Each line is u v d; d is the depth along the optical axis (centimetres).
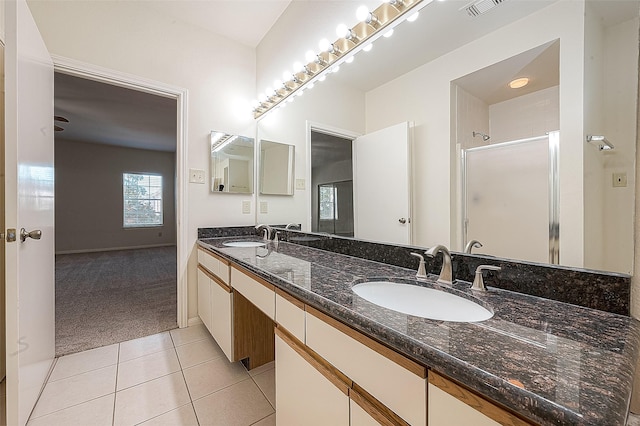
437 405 55
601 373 46
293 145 224
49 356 166
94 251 652
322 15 184
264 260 143
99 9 197
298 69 199
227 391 153
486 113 105
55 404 141
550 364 49
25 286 128
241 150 260
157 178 752
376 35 146
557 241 86
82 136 591
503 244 99
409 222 136
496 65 103
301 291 92
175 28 228
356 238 161
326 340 84
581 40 81
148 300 298
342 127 177
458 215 115
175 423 130
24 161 127
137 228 718
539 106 91
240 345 168
